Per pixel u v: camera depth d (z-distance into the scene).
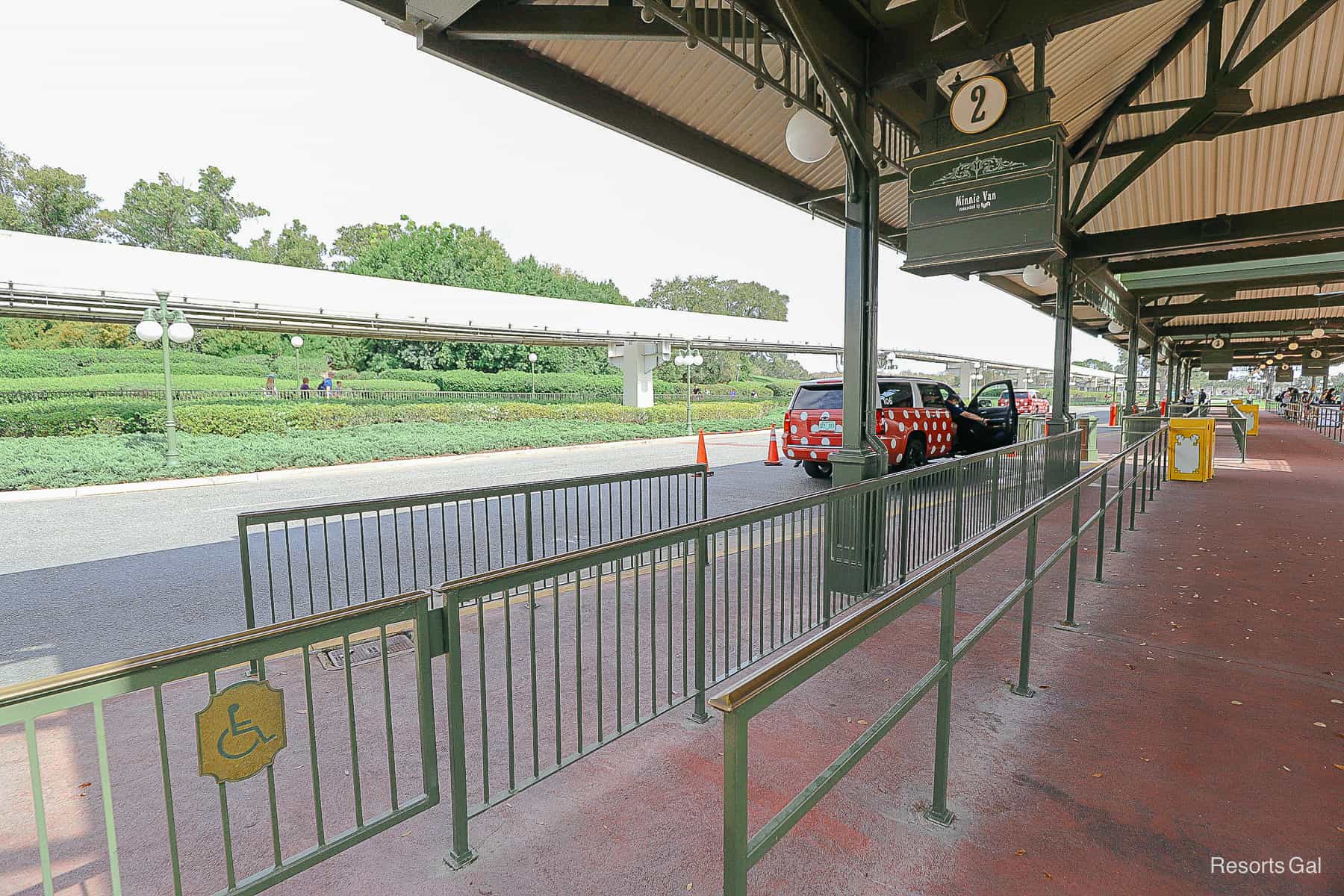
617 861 2.27
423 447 16.78
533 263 58.84
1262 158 8.95
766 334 32.41
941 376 52.44
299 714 3.31
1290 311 22.27
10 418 15.15
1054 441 9.16
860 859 2.26
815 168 7.49
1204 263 12.21
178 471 12.74
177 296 14.88
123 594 5.59
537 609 4.92
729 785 1.42
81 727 3.24
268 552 3.54
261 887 1.70
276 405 18.91
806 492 11.15
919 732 3.08
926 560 5.70
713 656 3.33
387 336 21.31
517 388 37.31
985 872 2.20
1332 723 3.14
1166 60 6.55
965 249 4.98
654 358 27.88
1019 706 3.33
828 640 1.68
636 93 5.66
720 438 24.16
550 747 3.00
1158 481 11.30
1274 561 5.96
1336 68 6.71
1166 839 2.35
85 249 15.62
